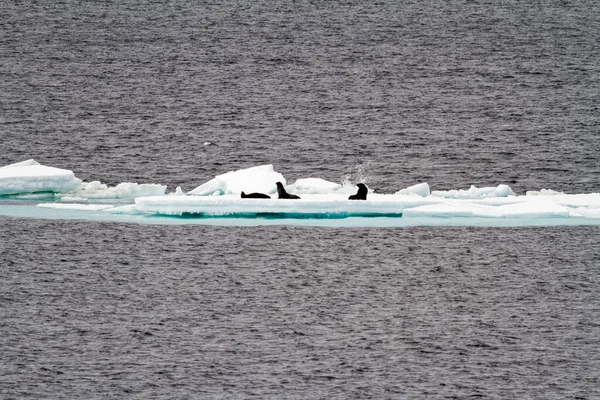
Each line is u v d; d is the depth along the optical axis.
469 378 67.38
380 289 88.00
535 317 79.94
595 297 85.19
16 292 85.62
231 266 94.19
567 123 177.38
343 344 73.88
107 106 190.50
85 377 67.00
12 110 185.38
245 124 180.00
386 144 166.38
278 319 79.62
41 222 107.44
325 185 118.88
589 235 103.25
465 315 80.56
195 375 67.75
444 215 107.81
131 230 104.81
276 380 67.19
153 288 87.44
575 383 66.44
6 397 63.56
